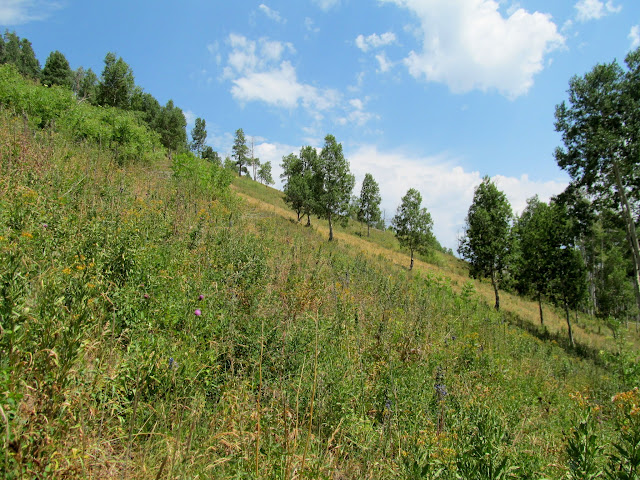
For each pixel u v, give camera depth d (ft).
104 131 51.49
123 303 12.60
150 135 66.74
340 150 124.16
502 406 18.25
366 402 14.47
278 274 25.93
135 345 11.31
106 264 14.51
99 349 9.47
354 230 196.95
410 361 19.51
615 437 16.37
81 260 13.93
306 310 20.07
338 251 62.44
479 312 58.08
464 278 129.59
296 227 82.12
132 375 10.37
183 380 11.21
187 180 51.24
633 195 75.77
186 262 20.35
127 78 152.05
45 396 7.07
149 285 14.93
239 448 9.30
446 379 18.72
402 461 10.89
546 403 23.02
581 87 73.26
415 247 112.47
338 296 23.32
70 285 10.69
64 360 7.53
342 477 10.05
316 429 11.74
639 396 17.95
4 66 55.06
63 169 27.12
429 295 45.88
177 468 7.92
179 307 14.21
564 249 83.61
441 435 12.32
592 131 72.54
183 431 9.53
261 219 54.13
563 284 82.58
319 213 125.59
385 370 16.92
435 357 21.52
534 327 85.25
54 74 171.53
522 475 10.00
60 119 49.14
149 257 16.97
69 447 7.07
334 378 13.88
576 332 97.25
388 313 25.27
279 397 11.60
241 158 270.87
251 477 8.60
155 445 8.79
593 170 75.72
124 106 148.36
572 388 31.91
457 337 28.53
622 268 121.19
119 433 8.68
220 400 11.30
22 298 7.72
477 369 22.59
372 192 209.97
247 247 25.02
